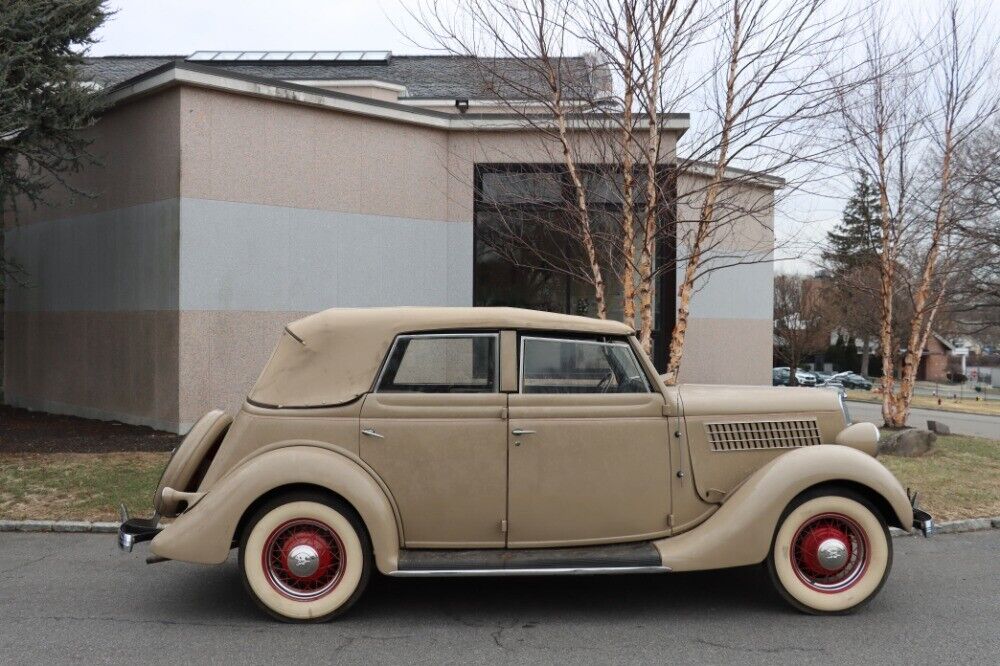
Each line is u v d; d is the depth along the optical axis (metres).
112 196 11.76
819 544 4.59
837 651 4.05
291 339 4.70
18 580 5.29
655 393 4.71
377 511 4.35
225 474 4.52
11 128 9.27
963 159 13.45
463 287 12.58
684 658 3.95
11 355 14.52
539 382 4.62
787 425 4.87
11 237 14.41
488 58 8.68
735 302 14.30
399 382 4.57
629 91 8.10
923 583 5.30
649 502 4.63
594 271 8.49
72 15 9.48
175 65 10.16
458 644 4.14
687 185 11.01
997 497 7.83
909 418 27.83
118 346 11.66
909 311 27.31
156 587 5.15
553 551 4.54
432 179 12.44
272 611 4.43
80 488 7.59
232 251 10.82
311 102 11.23
